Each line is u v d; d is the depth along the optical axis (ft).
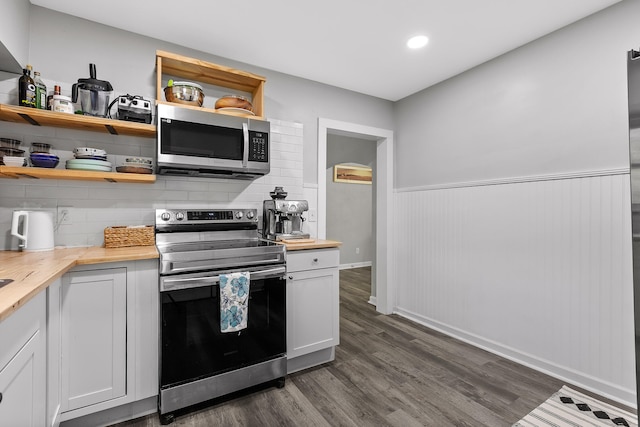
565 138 6.84
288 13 6.44
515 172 7.76
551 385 6.61
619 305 6.06
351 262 20.27
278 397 6.21
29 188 6.12
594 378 6.36
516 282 7.70
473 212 8.70
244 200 8.34
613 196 6.15
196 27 6.95
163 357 5.44
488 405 5.93
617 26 6.10
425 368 7.36
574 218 6.68
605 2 6.08
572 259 6.70
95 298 5.08
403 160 11.02
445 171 9.54
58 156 6.31
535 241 7.33
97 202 6.69
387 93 10.61
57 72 6.38
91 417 5.22
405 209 10.90
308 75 9.26
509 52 7.92
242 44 7.62
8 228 5.95
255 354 6.35
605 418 5.52
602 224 6.29
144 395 5.45
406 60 8.37
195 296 5.75
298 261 7.07
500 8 6.26
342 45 7.68
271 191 8.69
